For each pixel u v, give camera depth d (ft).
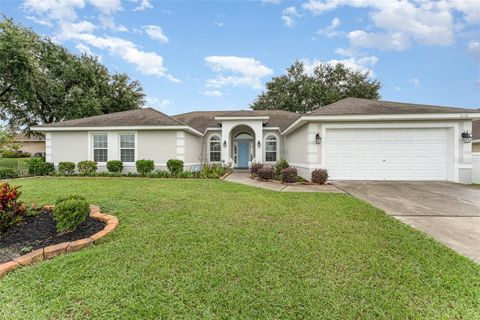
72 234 14.46
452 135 37.04
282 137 62.75
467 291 9.14
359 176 38.83
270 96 121.19
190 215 18.47
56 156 49.44
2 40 53.42
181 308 8.21
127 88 98.78
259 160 56.95
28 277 9.96
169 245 13.00
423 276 10.14
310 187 32.71
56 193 26.76
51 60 73.56
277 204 22.16
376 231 15.19
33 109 69.62
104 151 49.01
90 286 9.37
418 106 40.29
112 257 11.61
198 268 10.67
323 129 38.75
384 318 7.86
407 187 32.45
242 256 11.78
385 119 37.27
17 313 8.00
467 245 13.42
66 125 48.34
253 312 8.07
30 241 13.56
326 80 118.93
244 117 56.34
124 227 15.66
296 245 13.05
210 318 7.79
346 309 8.21
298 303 8.47
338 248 12.69
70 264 10.97
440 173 37.81
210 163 58.39
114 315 7.91
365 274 10.25
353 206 21.40
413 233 14.87
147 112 54.65
